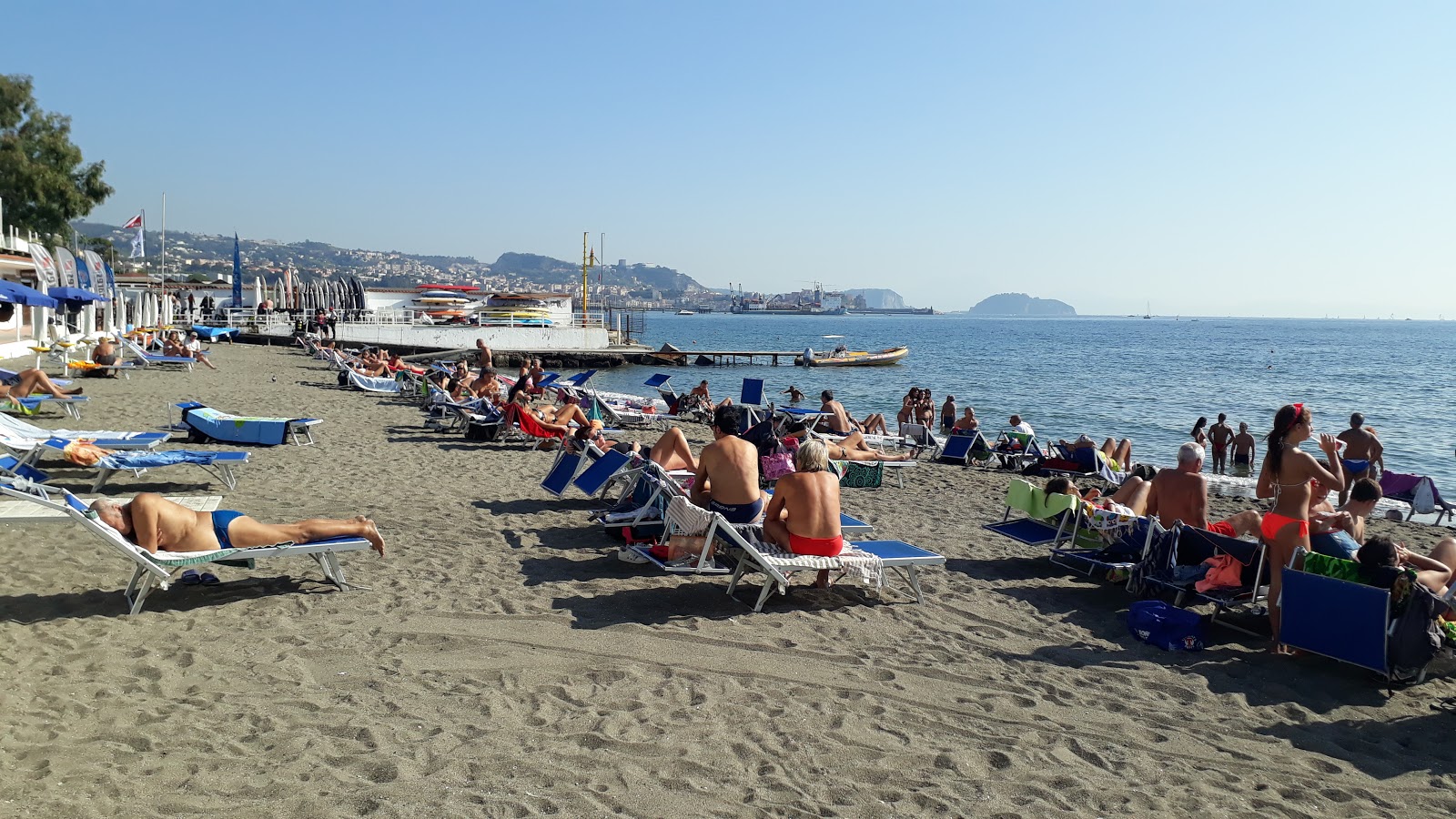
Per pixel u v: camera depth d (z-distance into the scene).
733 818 3.56
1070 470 14.36
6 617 5.46
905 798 3.79
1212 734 4.61
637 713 4.50
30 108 46.16
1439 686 5.33
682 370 47.75
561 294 58.47
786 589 6.68
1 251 25.97
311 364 30.97
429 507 9.13
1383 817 3.84
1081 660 5.59
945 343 104.62
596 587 6.58
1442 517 13.15
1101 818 3.71
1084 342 110.62
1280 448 5.79
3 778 3.55
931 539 8.81
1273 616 5.80
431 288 57.88
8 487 5.80
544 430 13.57
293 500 9.19
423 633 5.49
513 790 3.68
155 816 3.35
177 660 4.93
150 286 65.94
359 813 3.45
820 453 6.42
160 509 5.67
